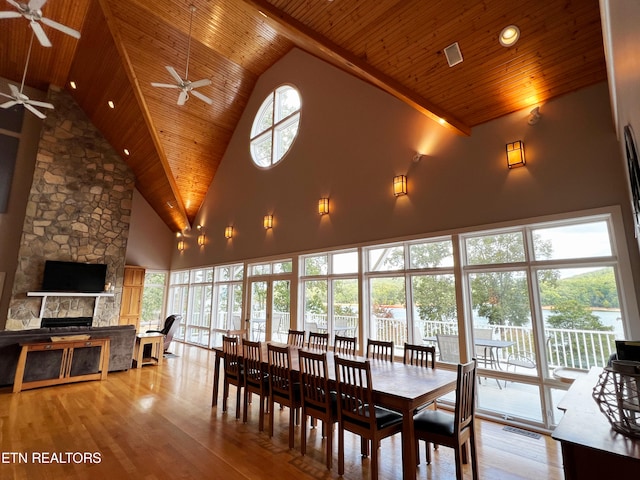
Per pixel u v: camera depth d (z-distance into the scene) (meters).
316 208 5.90
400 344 4.58
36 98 8.35
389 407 2.40
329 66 6.02
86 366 5.12
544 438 3.16
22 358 4.55
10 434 3.18
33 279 7.54
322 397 2.79
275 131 7.18
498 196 3.79
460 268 4.03
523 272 3.65
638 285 2.90
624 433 1.22
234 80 7.52
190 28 6.12
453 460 2.79
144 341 6.12
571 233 3.39
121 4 5.55
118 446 2.97
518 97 3.64
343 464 2.55
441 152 4.32
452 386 2.71
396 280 4.74
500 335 3.74
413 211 4.52
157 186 9.15
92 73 7.12
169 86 4.60
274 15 3.38
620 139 2.66
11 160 7.92
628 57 1.43
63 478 2.46
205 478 2.48
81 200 8.36
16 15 3.75
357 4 3.31
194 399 4.34
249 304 7.28
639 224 2.05
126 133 8.08
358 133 5.35
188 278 9.80
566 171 3.36
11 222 7.78
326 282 5.68
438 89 3.88
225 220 8.33
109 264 8.63
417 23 3.37
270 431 3.22
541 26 3.05
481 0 3.04
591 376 2.34
